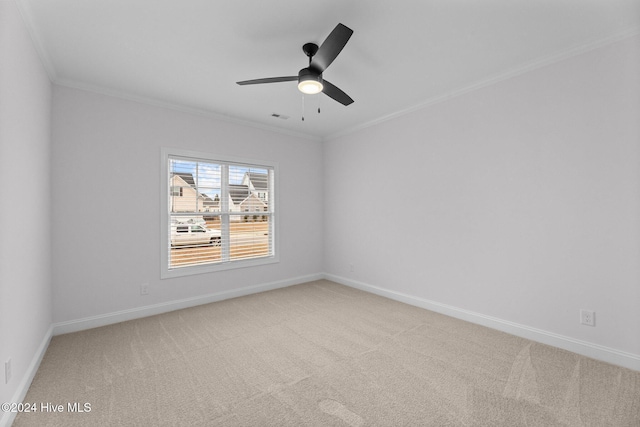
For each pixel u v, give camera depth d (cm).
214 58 255
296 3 188
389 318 326
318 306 369
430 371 216
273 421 165
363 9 193
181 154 363
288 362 230
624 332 221
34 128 222
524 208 273
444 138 337
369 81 300
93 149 305
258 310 354
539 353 243
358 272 451
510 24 210
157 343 264
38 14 195
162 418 167
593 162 234
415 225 370
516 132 277
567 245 248
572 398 184
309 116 404
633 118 216
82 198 298
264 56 252
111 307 314
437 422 164
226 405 178
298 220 482
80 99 298
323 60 203
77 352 246
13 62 174
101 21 204
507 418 167
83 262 299
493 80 291
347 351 248
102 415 170
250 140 426
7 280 163
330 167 498
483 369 219
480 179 305
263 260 440
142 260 335
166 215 351
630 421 163
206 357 238
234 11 195
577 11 196
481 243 305
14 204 176
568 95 245
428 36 224
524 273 274
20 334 186
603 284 230
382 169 411
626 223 220
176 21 205
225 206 405
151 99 338
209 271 387
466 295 319
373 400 183
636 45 213
